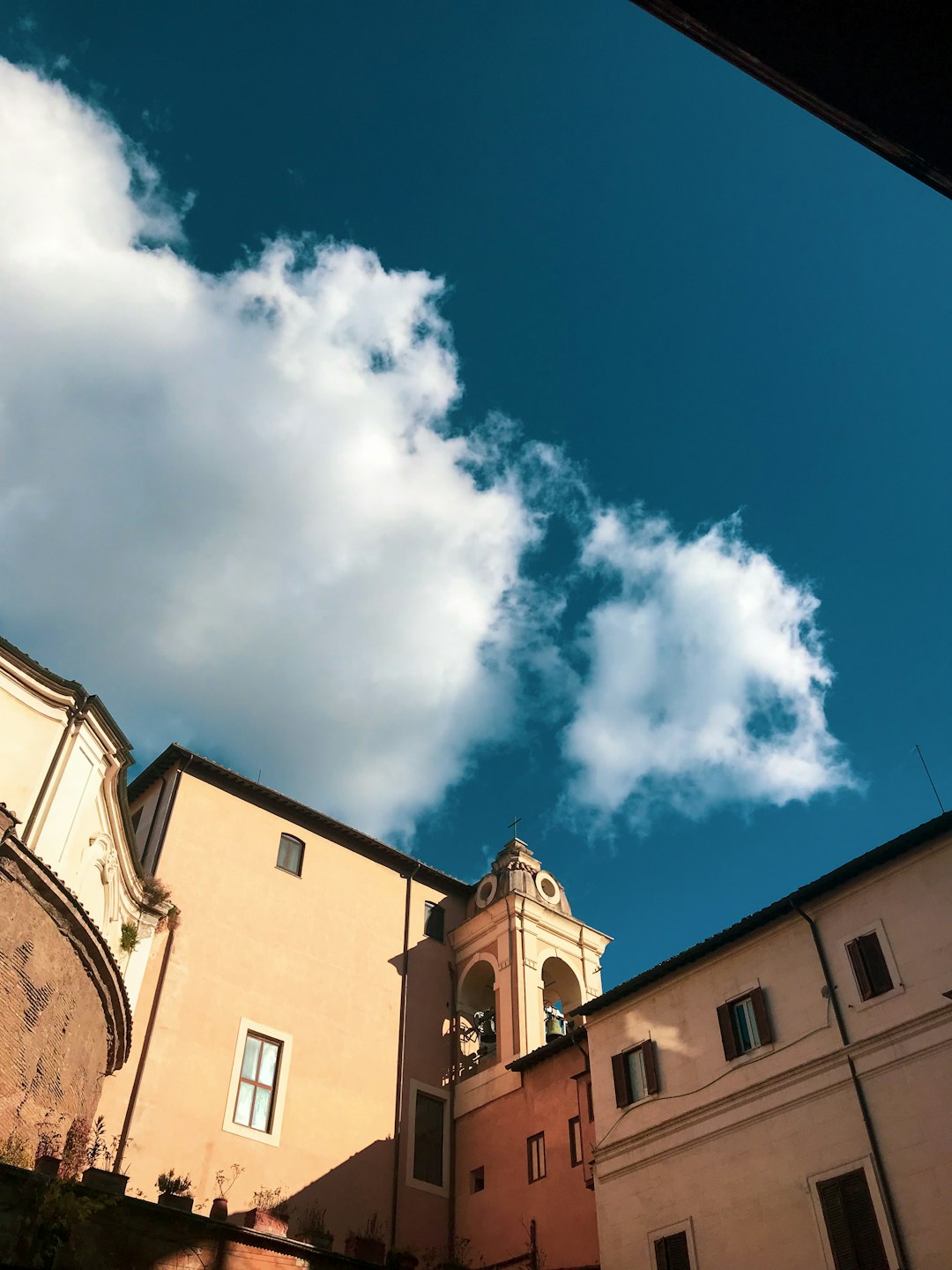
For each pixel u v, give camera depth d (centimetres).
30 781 2223
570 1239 2792
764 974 2473
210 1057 3012
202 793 3512
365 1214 3061
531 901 3772
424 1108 3419
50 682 2342
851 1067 2192
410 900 3884
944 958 2150
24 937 2008
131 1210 1819
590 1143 2897
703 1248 2269
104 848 2575
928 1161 1984
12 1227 1580
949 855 2241
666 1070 2588
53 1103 2081
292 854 3650
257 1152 2950
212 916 3275
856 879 2380
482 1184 3212
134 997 2911
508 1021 3462
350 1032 3397
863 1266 1984
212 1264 1892
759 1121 2303
